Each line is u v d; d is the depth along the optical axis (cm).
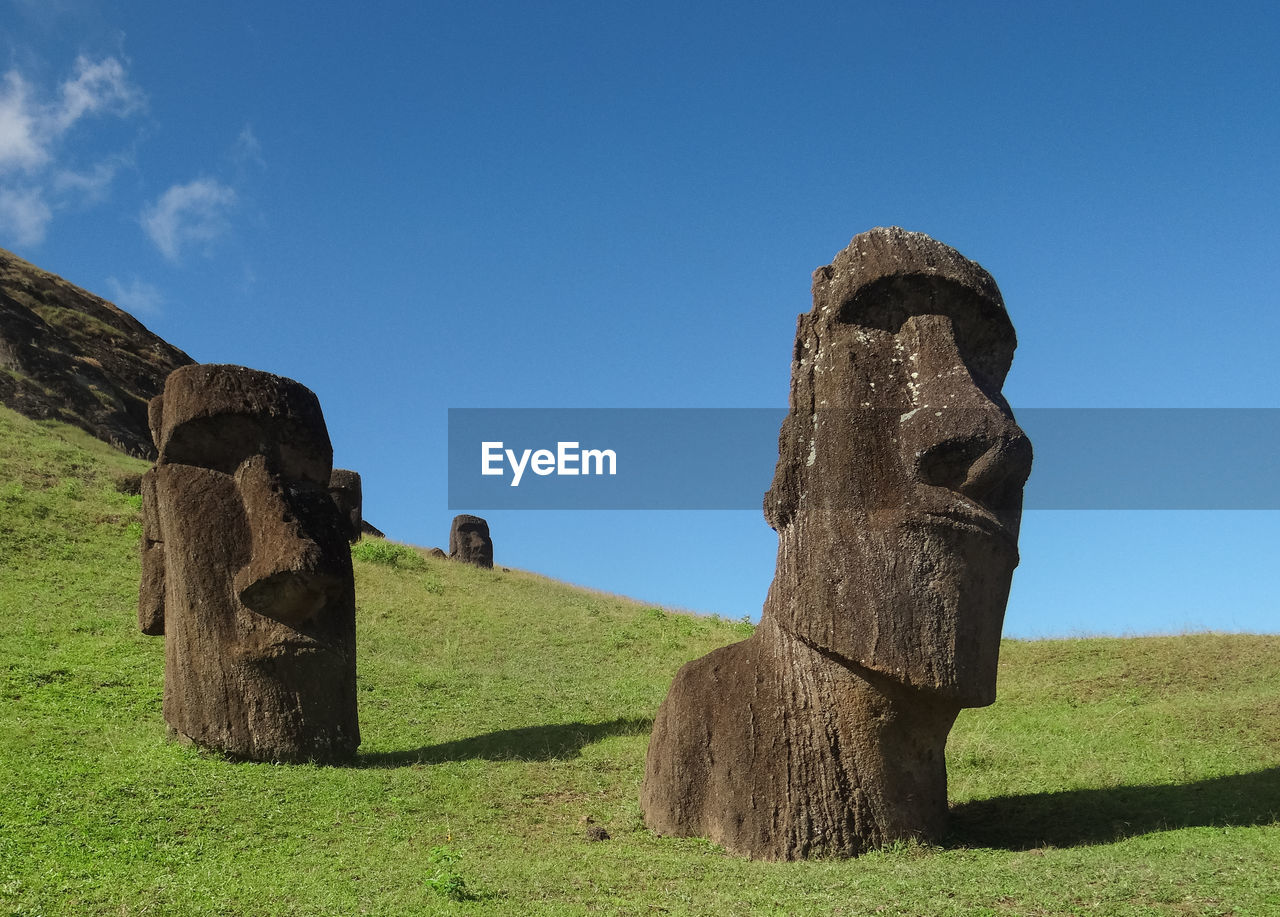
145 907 682
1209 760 1058
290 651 1163
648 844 894
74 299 4741
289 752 1151
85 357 4206
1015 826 922
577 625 2155
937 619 829
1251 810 887
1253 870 703
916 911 666
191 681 1162
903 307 894
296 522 1180
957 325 892
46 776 996
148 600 1277
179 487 1202
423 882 759
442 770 1149
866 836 848
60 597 1803
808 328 927
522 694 1603
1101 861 747
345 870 802
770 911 684
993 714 1333
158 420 1295
